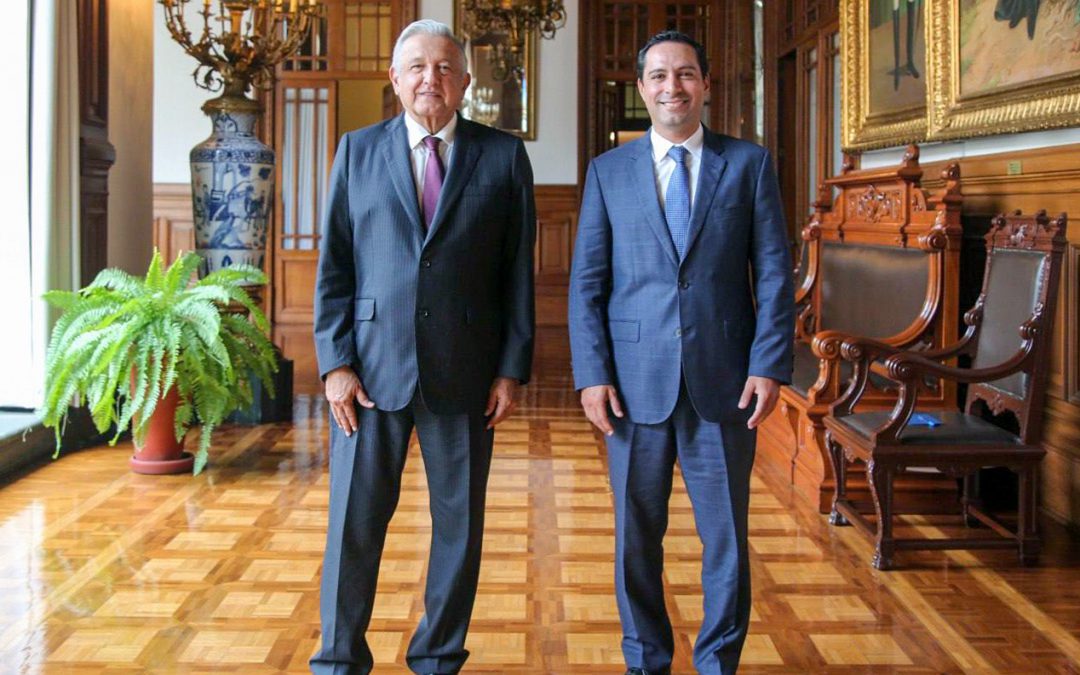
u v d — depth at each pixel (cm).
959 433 370
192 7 1080
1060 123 406
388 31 1080
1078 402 412
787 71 889
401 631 304
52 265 524
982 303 417
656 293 253
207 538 392
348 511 248
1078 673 278
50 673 274
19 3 511
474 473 254
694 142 256
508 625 310
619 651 292
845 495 420
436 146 250
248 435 578
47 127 516
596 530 407
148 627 306
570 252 1110
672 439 258
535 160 1105
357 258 251
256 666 280
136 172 659
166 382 473
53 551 375
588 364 256
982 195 482
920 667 282
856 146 644
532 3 809
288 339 984
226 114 602
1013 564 368
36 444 511
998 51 456
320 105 1086
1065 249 396
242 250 604
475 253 249
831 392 437
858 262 536
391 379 246
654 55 249
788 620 315
